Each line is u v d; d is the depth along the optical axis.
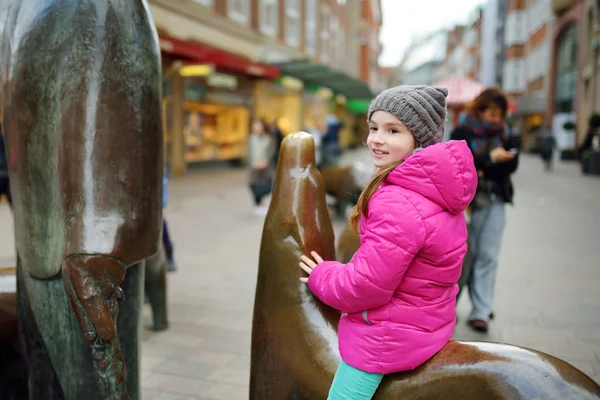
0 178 4.39
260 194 8.67
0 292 2.07
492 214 3.55
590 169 16.19
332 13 30.64
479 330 3.63
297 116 24.14
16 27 1.60
